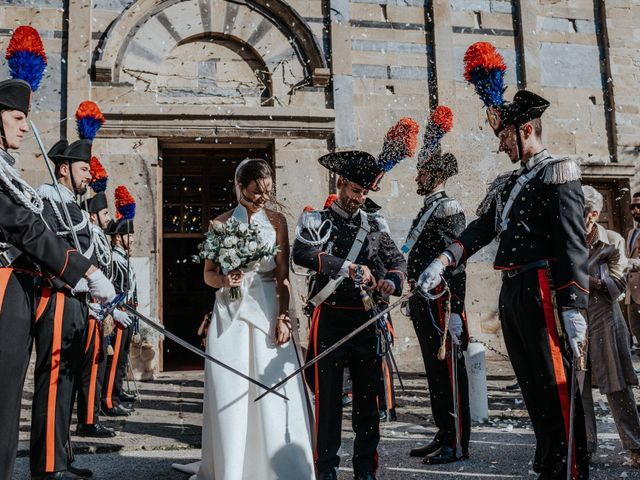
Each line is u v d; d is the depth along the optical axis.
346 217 3.35
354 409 3.27
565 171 2.74
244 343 3.11
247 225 3.09
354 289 3.20
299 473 2.95
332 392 3.17
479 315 9.07
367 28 9.35
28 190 2.58
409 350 8.73
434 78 9.41
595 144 9.94
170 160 11.04
